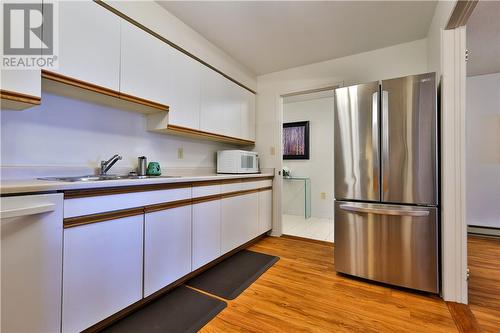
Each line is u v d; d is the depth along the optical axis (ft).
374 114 6.21
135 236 4.58
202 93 7.60
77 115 5.22
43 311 3.29
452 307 5.08
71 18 4.36
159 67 6.12
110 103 5.70
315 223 12.77
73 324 3.62
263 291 5.69
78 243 3.69
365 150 6.36
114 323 4.39
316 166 14.34
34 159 4.58
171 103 6.46
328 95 13.60
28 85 3.80
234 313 4.79
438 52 5.94
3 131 4.21
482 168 10.85
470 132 11.07
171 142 7.57
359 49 8.49
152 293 4.93
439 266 5.65
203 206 6.39
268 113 10.66
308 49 8.49
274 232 10.43
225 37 7.73
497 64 9.82
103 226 4.03
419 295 5.60
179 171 7.84
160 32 6.21
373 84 6.25
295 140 14.88
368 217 6.25
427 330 4.32
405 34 7.51
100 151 5.63
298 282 6.19
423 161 5.67
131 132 6.35
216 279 6.28
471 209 10.96
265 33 7.55
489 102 10.77
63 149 4.99
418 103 5.71
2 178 4.16
